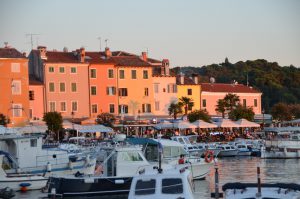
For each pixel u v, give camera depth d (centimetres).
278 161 7356
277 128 8619
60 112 10100
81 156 5322
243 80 18975
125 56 11581
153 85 11394
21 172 4597
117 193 4062
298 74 18850
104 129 9094
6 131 5275
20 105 9906
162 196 2753
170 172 2848
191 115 10369
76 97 10638
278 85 17925
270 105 17512
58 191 3991
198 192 4303
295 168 6288
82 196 4003
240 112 10975
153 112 11338
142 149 4769
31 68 11031
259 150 8050
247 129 11175
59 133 9319
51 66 10475
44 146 6234
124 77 11100
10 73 9862
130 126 9869
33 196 4212
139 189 2788
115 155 4162
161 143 4891
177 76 12000
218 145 8194
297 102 17588
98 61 10881
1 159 4419
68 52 11075
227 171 5972
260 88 17950
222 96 12450
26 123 9612
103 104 10869
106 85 10906
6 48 10100
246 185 2705
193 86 11981
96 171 4278
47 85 10425
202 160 5175
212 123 9681
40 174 4659
